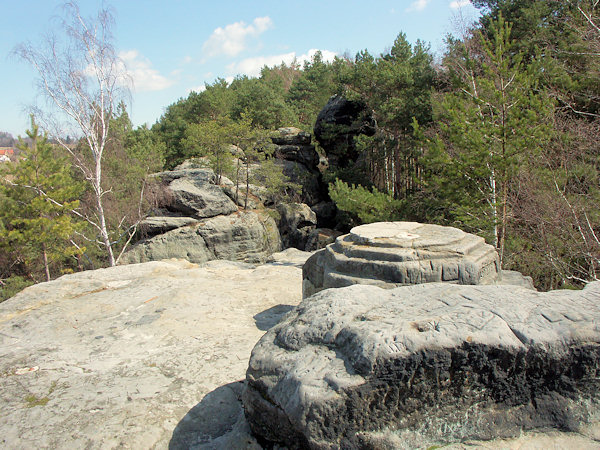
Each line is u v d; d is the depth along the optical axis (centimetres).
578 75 1253
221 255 2086
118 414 345
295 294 736
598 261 923
